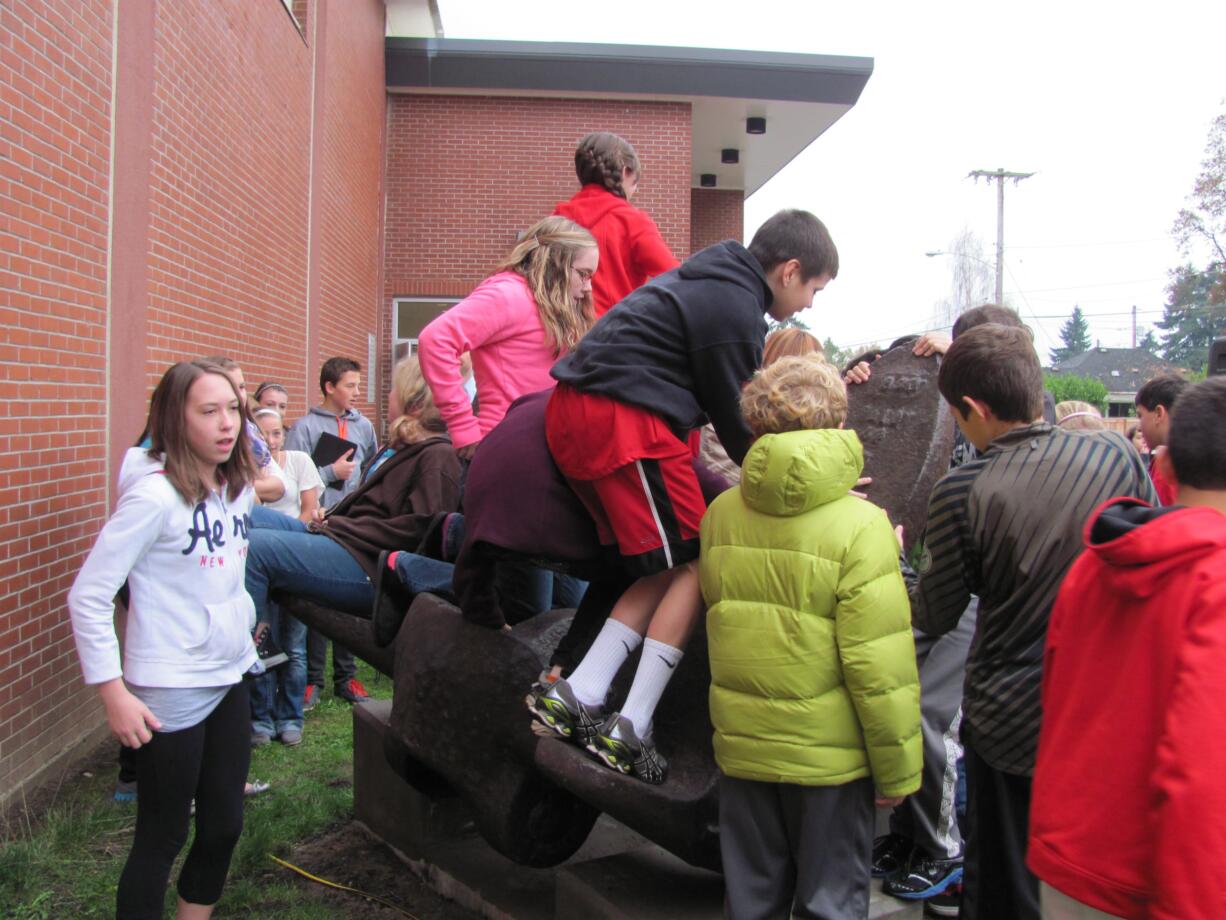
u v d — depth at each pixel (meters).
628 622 2.53
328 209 11.01
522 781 2.79
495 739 2.82
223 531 2.72
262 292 8.50
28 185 4.34
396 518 3.73
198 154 6.74
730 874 2.28
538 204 14.33
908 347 3.02
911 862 3.07
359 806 4.18
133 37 5.52
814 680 2.15
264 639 3.63
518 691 2.78
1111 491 2.34
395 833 3.91
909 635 2.18
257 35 8.20
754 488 2.18
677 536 2.34
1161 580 1.60
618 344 2.33
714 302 2.33
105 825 4.11
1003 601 2.43
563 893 2.92
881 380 2.99
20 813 4.17
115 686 2.52
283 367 9.26
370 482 3.95
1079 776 1.70
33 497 4.44
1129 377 68.75
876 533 2.17
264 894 3.58
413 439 3.91
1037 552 2.33
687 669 2.71
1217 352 8.28
